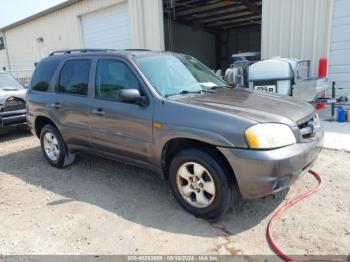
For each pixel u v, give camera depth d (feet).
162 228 10.41
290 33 27.37
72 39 50.29
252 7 50.70
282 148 9.62
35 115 17.08
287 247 9.12
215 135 9.94
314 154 10.87
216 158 10.24
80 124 14.46
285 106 11.37
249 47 74.69
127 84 12.59
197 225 10.51
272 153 9.39
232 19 64.80
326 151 17.06
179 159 11.03
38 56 59.77
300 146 10.06
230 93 12.92
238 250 9.13
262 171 9.39
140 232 10.23
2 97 23.67
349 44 24.75
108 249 9.43
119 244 9.65
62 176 15.61
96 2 43.86
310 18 26.04
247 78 23.63
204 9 54.75
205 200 10.71
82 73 14.55
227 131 9.77
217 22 68.28
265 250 9.08
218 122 10.03
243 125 9.62
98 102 13.46
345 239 9.34
